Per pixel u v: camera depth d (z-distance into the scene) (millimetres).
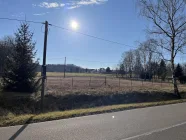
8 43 52812
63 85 26062
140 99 23859
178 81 63125
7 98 15695
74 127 7887
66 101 18359
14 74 18141
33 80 18828
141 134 7070
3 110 13297
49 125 8094
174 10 25391
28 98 16484
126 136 6816
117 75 93438
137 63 88750
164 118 9961
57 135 6816
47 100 17234
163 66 74750
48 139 6395
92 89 23594
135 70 89750
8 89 18203
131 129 7730
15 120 8570
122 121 9125
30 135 6730
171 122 9047
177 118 9992
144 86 33250
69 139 6445
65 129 7570
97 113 11031
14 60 18406
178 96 26938
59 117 9492
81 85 27609
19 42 18656
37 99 16797
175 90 27156
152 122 9000
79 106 18438
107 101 20859
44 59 13859
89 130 7500
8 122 8227
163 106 14664
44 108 16047
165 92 27312
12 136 6543
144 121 9195
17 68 18156
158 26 26422
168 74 79125
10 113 12727
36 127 7734
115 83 36438
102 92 22281
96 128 7797
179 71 66375
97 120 9227
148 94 25438
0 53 44344
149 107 14023
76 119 9352
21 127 7652
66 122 8688
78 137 6656
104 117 9969
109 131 7414
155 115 10789
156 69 77375
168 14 25625
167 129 7801
